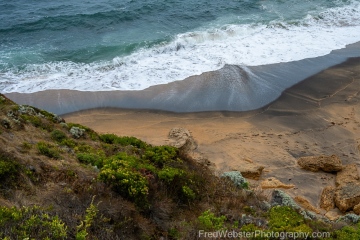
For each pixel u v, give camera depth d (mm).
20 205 7320
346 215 11203
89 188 8344
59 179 8656
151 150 12016
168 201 9227
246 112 17719
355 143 15656
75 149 10953
